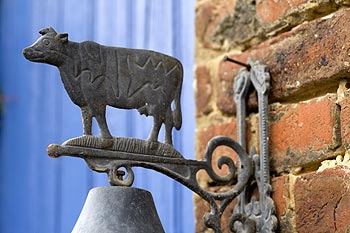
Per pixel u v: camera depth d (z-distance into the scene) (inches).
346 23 96.2
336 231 94.3
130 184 95.3
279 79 104.0
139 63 99.3
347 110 95.5
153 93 99.2
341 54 96.3
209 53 117.3
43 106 167.2
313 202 97.6
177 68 101.3
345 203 93.7
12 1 180.9
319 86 99.8
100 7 153.6
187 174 99.9
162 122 99.4
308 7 101.6
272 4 106.9
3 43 183.2
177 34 135.8
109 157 95.1
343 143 95.7
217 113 114.5
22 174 172.6
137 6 144.9
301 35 102.1
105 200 93.4
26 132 172.2
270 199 102.4
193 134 129.5
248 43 110.6
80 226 92.4
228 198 102.2
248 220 103.6
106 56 97.9
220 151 112.2
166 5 138.9
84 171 154.0
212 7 117.4
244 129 107.7
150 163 97.3
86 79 96.3
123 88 97.9
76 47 96.8
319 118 98.7
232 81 111.7
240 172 104.1
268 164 103.5
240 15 112.2
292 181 100.9
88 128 95.6
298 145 100.8
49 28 96.8
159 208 134.2
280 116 103.7
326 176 96.3
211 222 100.9
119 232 91.2
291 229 100.0
